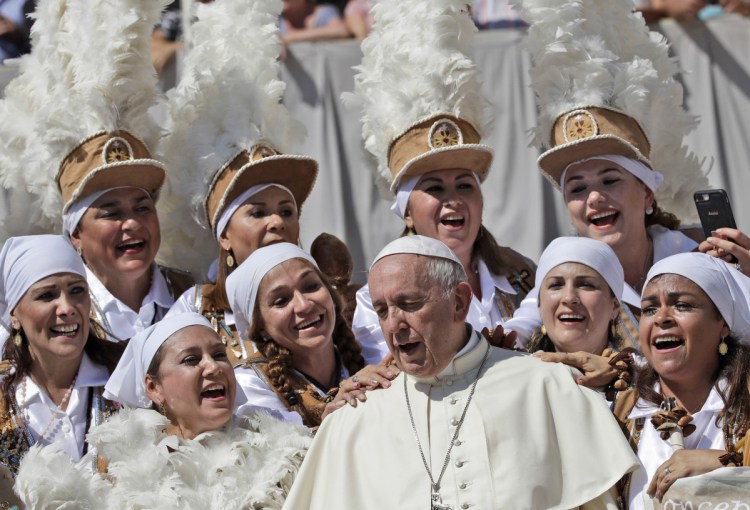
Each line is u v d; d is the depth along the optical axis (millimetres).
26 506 14266
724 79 21703
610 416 13453
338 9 24438
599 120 18047
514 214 21578
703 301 13922
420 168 18266
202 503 14219
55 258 16047
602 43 18438
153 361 15156
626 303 17125
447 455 13336
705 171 21516
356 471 13578
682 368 13891
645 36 19188
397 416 13789
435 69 18391
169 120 19688
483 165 18500
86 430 15992
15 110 19531
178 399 14961
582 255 15414
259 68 19672
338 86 22094
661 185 19234
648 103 18359
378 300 13664
